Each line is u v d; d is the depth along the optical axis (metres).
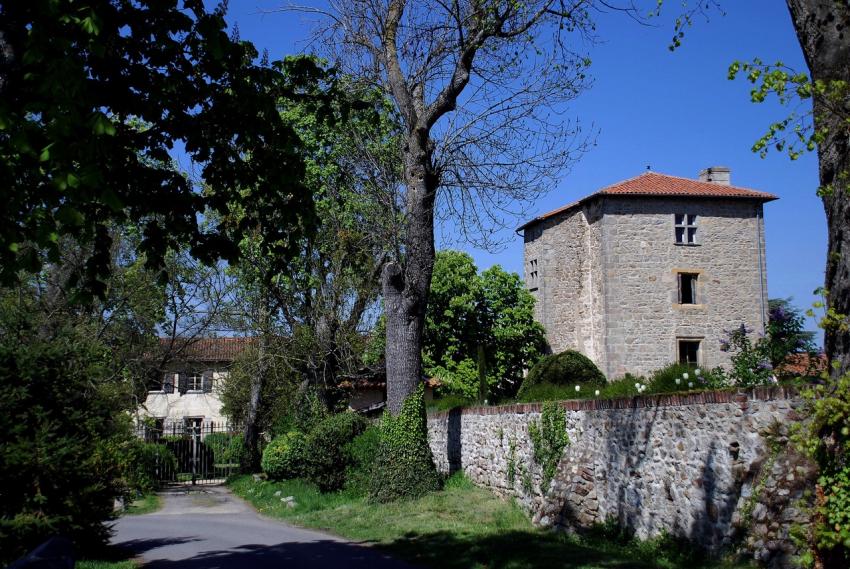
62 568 3.98
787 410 8.44
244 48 8.07
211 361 42.25
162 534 15.16
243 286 27.31
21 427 9.62
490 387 36.44
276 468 24.11
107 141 6.79
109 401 11.84
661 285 34.06
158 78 7.67
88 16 5.89
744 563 8.40
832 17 6.44
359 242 22.86
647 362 33.53
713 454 9.52
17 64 6.53
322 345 25.73
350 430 20.81
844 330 6.13
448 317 36.88
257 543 13.36
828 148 6.41
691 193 34.53
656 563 9.73
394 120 20.20
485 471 17.42
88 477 10.55
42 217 6.10
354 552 11.94
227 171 8.52
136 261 26.05
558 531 12.53
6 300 18.05
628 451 11.55
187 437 33.38
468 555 10.79
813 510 6.64
